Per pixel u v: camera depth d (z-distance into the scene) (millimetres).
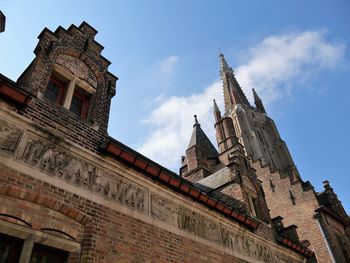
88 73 8617
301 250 12914
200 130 25406
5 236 5129
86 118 7996
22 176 5488
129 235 6660
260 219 12328
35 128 6121
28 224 5285
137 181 7695
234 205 12055
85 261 5605
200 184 14492
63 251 5656
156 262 6828
